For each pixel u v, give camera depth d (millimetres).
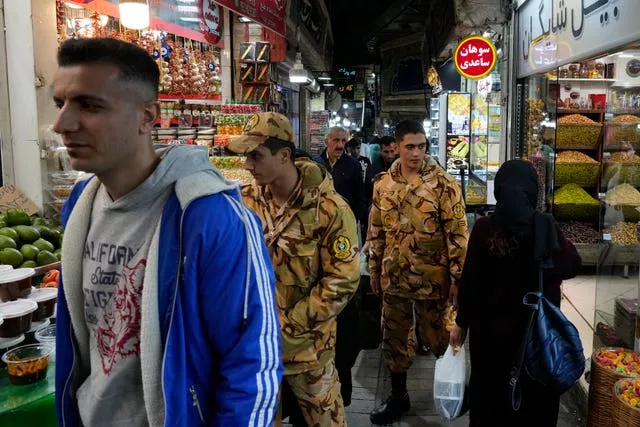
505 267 2641
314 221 2279
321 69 18031
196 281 1289
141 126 1280
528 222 2553
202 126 6246
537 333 2510
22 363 2006
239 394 1297
